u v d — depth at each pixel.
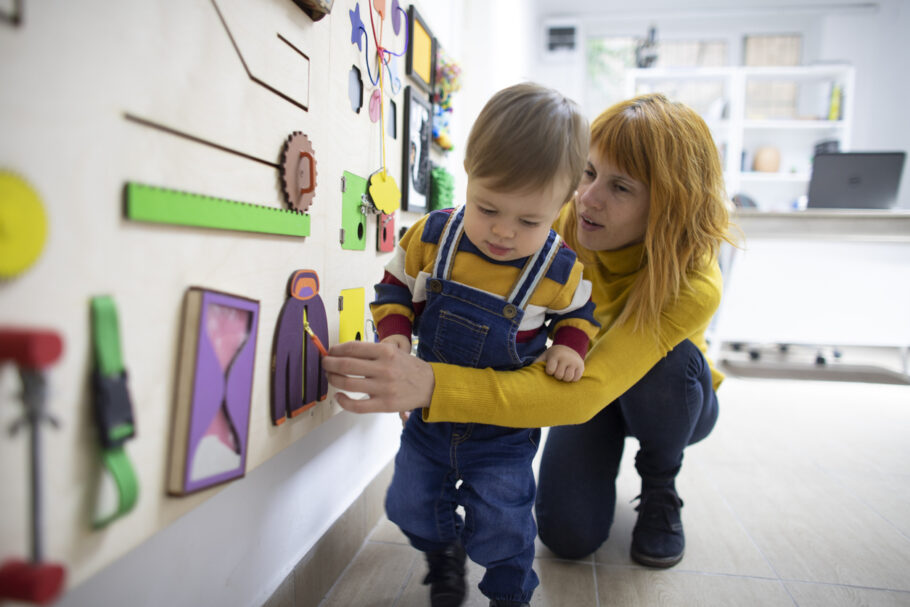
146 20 0.44
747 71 4.05
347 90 0.85
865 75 4.37
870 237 2.54
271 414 0.67
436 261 0.79
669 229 0.83
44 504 0.37
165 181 0.47
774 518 1.22
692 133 0.85
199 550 0.62
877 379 2.69
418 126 1.21
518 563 0.80
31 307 0.35
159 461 0.48
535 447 0.86
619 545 1.11
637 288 0.85
